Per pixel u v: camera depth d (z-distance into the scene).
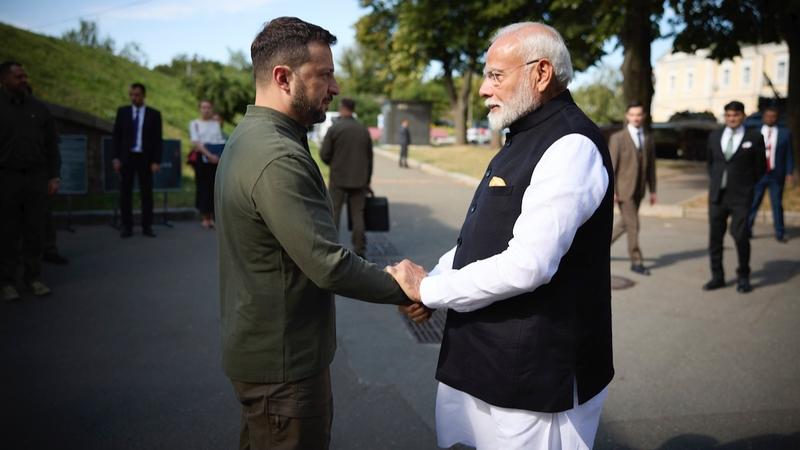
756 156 5.78
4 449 3.05
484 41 20.02
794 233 9.08
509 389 1.91
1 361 4.11
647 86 12.34
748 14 12.36
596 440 3.24
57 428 3.27
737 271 6.03
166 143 9.15
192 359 4.22
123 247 7.61
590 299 1.95
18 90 5.29
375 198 7.22
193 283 6.05
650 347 4.55
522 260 1.77
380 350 4.50
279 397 1.91
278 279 1.86
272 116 1.89
